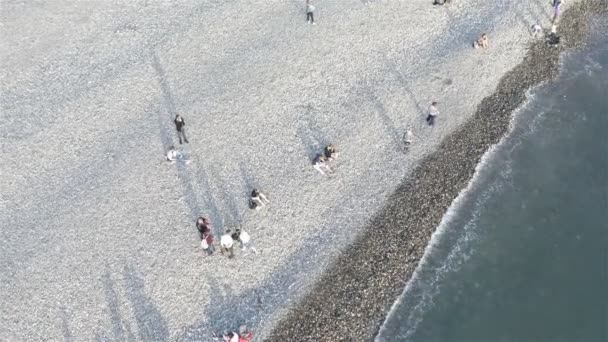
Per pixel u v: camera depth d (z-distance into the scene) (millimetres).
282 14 45688
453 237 33500
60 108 39562
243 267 31547
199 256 31844
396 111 38875
